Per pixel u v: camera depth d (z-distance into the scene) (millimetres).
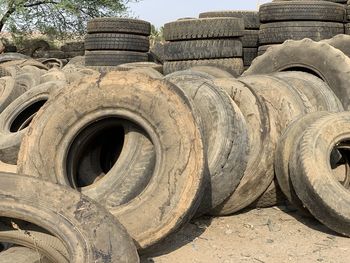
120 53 7055
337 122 2924
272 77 3670
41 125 2682
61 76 5379
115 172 2707
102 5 14445
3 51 12469
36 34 15016
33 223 2133
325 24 5551
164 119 2494
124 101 2598
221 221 2967
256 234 2777
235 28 5520
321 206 2686
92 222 2057
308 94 3912
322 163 2744
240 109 3207
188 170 2389
